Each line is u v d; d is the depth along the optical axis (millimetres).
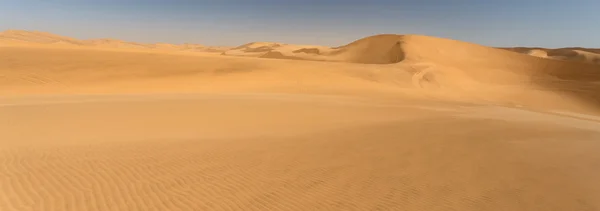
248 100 24219
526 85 58062
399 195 7344
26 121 14562
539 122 18266
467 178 8430
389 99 29828
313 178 8211
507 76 66562
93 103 20484
